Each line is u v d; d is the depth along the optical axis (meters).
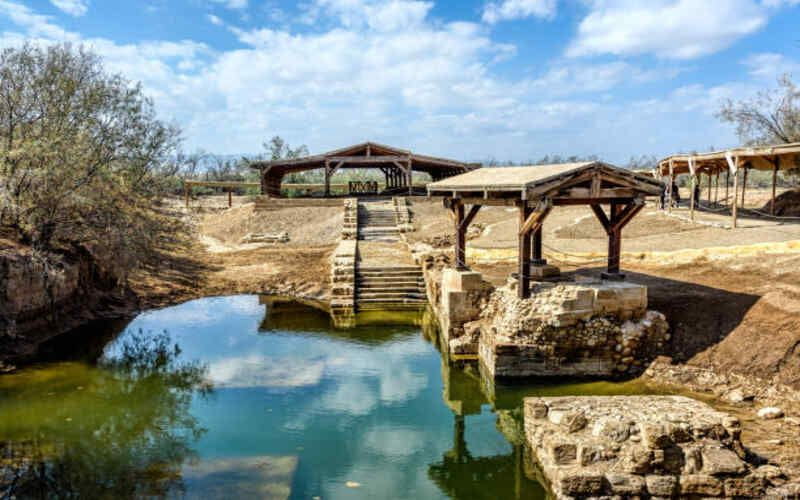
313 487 8.21
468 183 13.68
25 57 16.08
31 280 14.41
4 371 12.48
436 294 17.80
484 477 8.70
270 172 38.56
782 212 24.73
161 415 10.67
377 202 34.25
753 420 9.23
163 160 20.86
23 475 8.25
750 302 12.11
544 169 13.06
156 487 7.96
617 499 7.20
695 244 18.16
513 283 13.64
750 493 7.09
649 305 12.95
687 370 11.26
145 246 19.36
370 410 11.15
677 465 7.30
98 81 17.67
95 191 16.88
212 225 33.78
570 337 11.94
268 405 11.28
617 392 11.03
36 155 14.88
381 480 8.48
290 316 18.73
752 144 32.34
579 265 17.88
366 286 20.88
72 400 11.24
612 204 13.15
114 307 18.70
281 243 29.44
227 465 8.72
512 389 11.58
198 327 17.23
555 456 7.66
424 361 14.23
